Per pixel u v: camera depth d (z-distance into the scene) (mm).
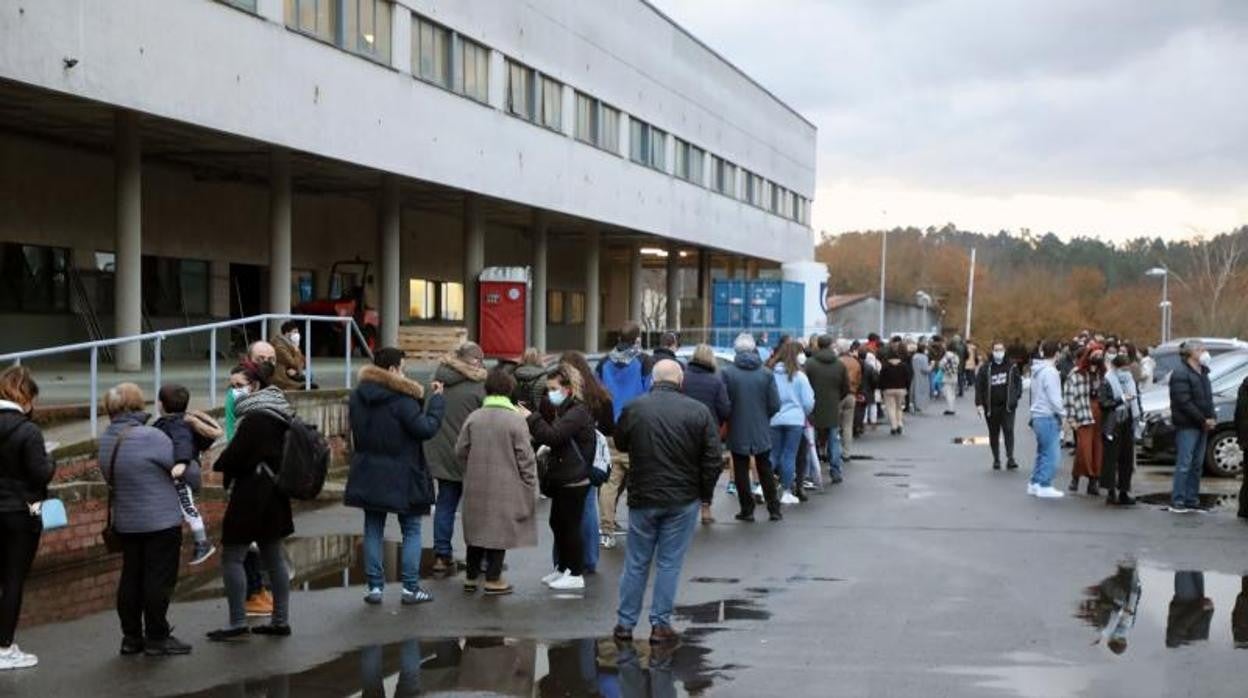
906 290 139125
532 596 10125
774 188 63188
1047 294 118562
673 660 8156
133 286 22141
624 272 63406
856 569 11375
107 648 8414
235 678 7695
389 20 27266
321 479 8680
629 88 42875
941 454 22625
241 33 21906
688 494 8648
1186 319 96812
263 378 8906
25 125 23531
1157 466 20969
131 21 19094
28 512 7863
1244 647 8539
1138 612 9609
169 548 8203
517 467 9938
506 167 33406
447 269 43562
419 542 9828
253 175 30312
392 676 7750
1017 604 9891
